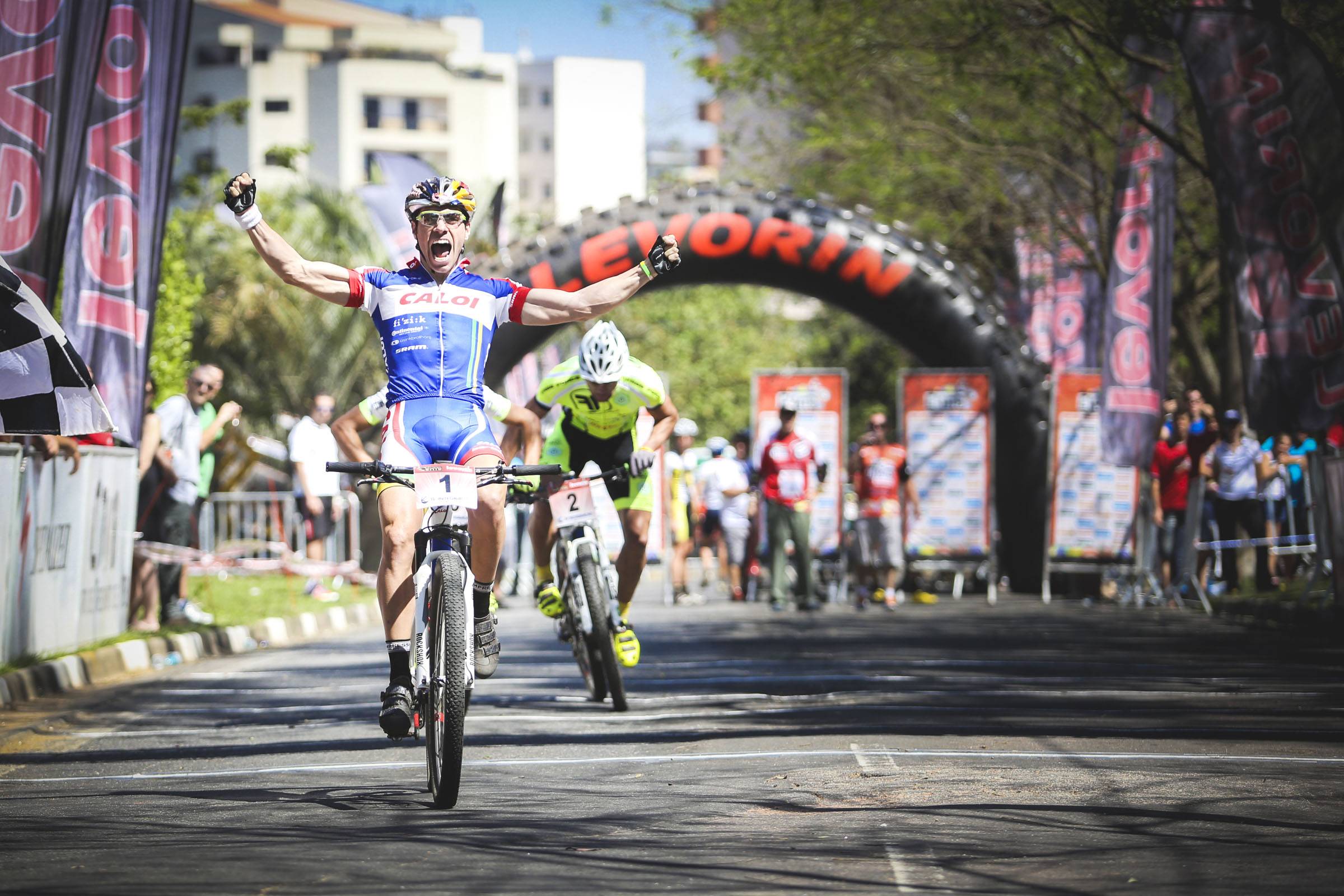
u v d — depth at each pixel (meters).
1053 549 43.06
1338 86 27.31
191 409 29.34
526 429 15.60
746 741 15.52
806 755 14.40
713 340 111.44
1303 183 27.56
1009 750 14.52
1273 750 14.44
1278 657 24.50
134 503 27.11
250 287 81.38
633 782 13.36
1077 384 43.09
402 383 13.10
